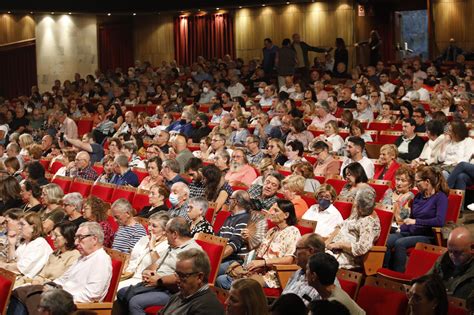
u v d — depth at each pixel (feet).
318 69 74.74
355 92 54.19
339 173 34.27
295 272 19.88
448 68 72.02
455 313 16.39
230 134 44.80
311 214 25.59
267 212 25.07
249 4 83.71
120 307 23.25
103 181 38.47
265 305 16.30
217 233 27.30
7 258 27.14
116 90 70.44
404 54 95.20
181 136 39.06
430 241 25.31
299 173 30.76
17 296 21.97
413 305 15.85
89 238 22.00
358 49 87.10
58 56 87.04
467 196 33.09
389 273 22.44
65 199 27.84
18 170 42.37
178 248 22.82
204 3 84.23
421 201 26.05
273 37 92.12
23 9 81.87
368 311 18.30
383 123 44.09
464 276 18.81
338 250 23.76
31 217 25.30
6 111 61.57
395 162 32.12
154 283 22.48
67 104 69.56
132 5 85.05
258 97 61.21
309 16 89.97
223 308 18.76
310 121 47.78
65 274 22.67
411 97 55.06
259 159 37.78
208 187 30.01
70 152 41.60
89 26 88.38
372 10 90.43
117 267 22.06
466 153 33.50
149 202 30.37
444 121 39.40
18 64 89.97
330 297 17.39
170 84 74.79
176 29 96.17
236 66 80.02
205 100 64.69
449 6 86.63
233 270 23.07
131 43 98.07
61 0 83.25
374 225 23.47
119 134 52.44
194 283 18.63
